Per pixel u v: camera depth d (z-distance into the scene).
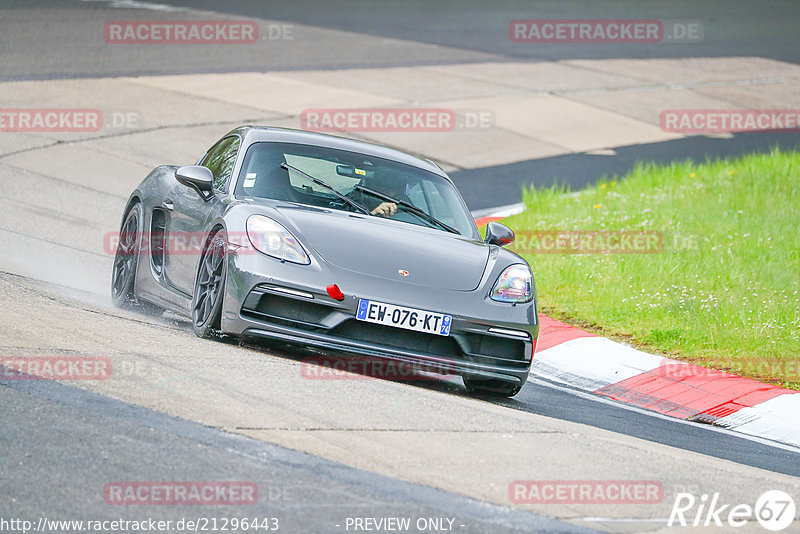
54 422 16.98
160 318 29.20
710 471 19.91
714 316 34.62
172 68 73.31
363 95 71.69
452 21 107.56
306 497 15.20
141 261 29.27
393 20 104.50
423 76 79.69
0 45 74.00
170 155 53.72
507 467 17.75
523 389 27.47
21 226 39.09
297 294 22.64
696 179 56.78
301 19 99.62
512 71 85.25
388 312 22.77
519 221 47.47
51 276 31.75
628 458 19.62
